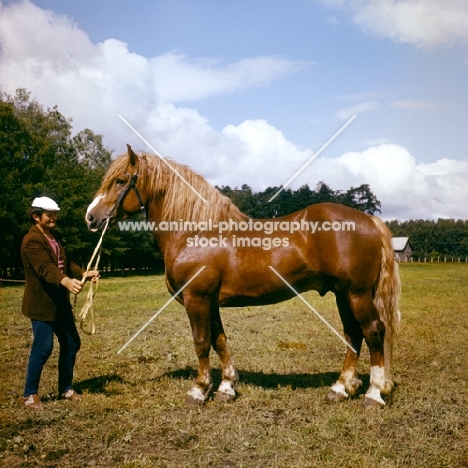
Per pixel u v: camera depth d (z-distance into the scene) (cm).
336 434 359
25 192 2781
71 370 459
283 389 476
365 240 411
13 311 1128
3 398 455
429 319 970
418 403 426
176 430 375
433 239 10519
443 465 307
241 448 340
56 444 349
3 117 2967
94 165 4519
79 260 3575
